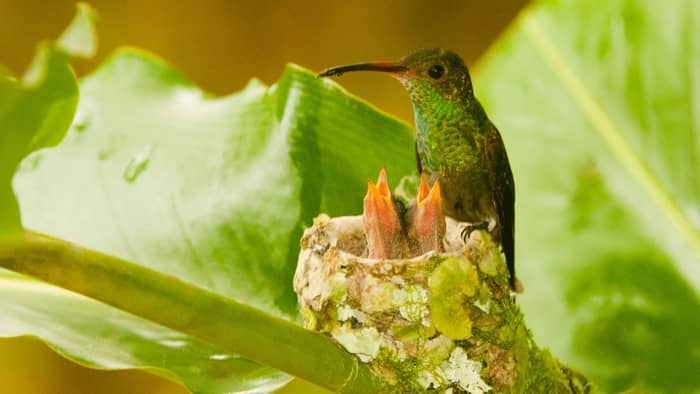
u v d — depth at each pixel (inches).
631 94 107.2
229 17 145.6
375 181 105.1
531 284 106.7
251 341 101.1
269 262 104.6
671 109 106.9
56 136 100.7
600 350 106.0
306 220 104.8
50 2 141.3
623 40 107.4
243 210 104.8
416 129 105.2
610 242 106.6
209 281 104.5
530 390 102.9
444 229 103.6
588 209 107.0
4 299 102.7
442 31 148.6
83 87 105.9
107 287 100.7
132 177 105.2
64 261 100.6
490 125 105.0
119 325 102.7
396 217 103.5
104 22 142.1
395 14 147.4
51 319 102.7
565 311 106.4
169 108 105.7
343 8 147.1
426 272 102.4
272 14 146.7
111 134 105.5
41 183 105.2
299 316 104.3
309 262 103.0
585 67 107.7
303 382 103.3
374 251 103.3
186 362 102.5
